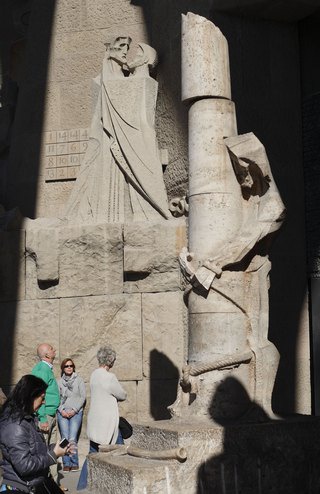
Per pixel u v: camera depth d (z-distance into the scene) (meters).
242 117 10.15
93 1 11.58
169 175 10.45
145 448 7.04
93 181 10.73
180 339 9.95
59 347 10.43
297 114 10.56
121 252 10.30
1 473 4.98
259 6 10.16
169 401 9.91
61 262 10.52
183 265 7.45
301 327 10.23
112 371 10.16
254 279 7.39
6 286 10.76
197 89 7.55
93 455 7.13
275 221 7.25
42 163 11.51
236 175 7.50
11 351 10.66
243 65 10.24
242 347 7.28
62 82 11.61
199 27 7.61
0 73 13.36
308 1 10.07
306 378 10.16
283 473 6.82
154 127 10.72
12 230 10.77
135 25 11.27
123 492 6.40
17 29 12.99
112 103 10.71
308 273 10.34
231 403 7.14
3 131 12.18
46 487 4.77
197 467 6.50
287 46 10.60
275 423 6.88
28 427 4.74
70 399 9.05
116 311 10.24
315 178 10.34
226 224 7.39
